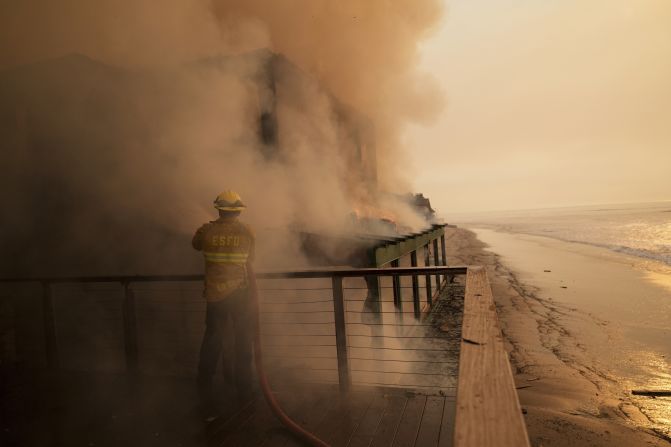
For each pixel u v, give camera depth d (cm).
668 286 1520
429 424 323
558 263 2305
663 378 660
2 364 537
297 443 304
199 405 378
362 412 349
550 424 485
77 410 383
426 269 368
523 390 616
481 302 249
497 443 110
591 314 1114
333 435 314
